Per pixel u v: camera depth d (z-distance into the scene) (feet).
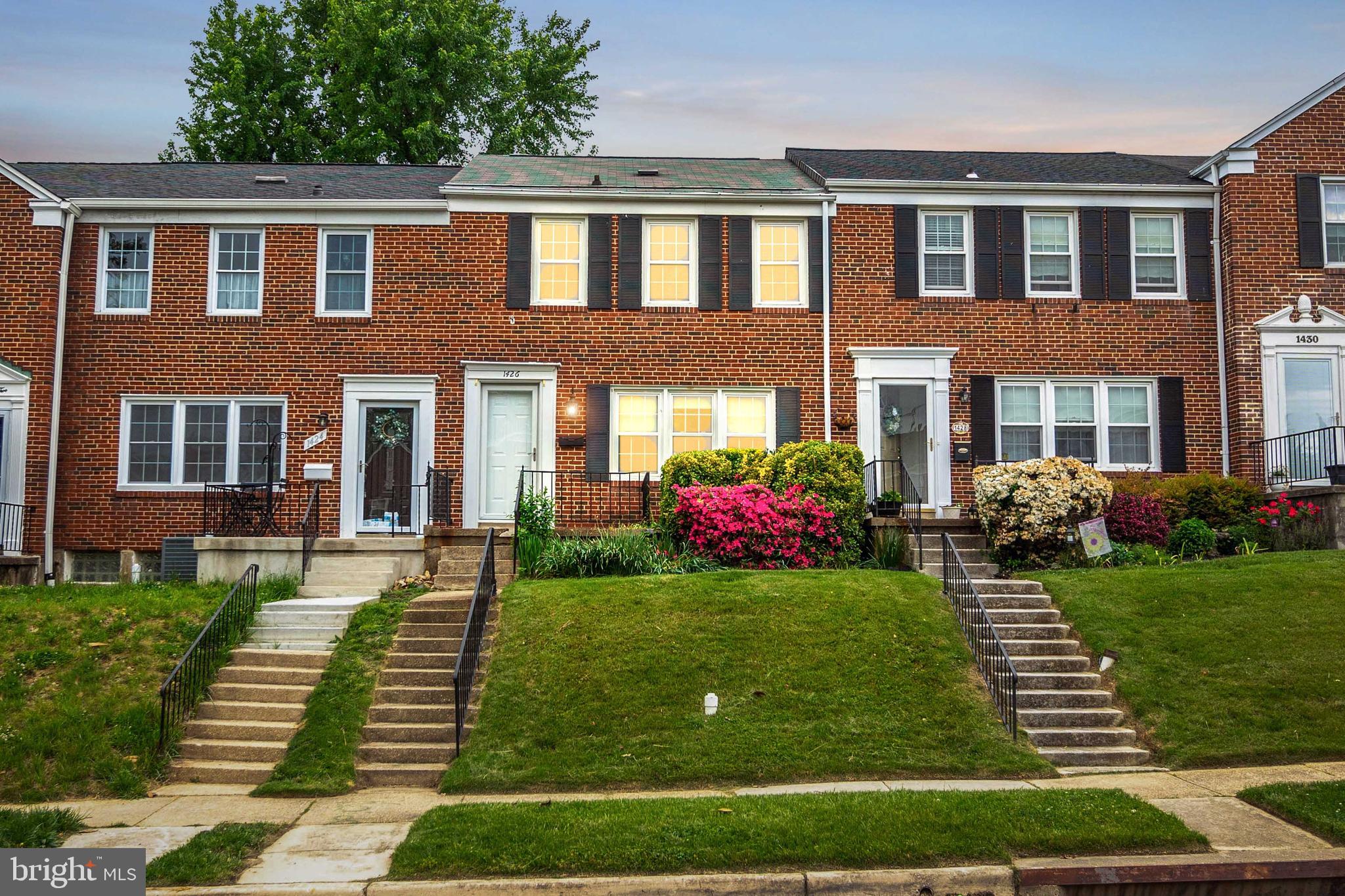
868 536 53.98
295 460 60.34
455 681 32.73
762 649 37.73
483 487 60.90
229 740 34.27
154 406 60.75
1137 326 63.36
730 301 62.34
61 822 27.32
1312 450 61.16
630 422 61.72
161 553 59.31
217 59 104.47
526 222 62.23
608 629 38.88
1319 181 63.72
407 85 98.07
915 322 62.64
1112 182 64.28
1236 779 30.27
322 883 23.32
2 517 57.72
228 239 62.03
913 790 28.91
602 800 29.01
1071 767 32.40
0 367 58.49
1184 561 50.49
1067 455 62.49
